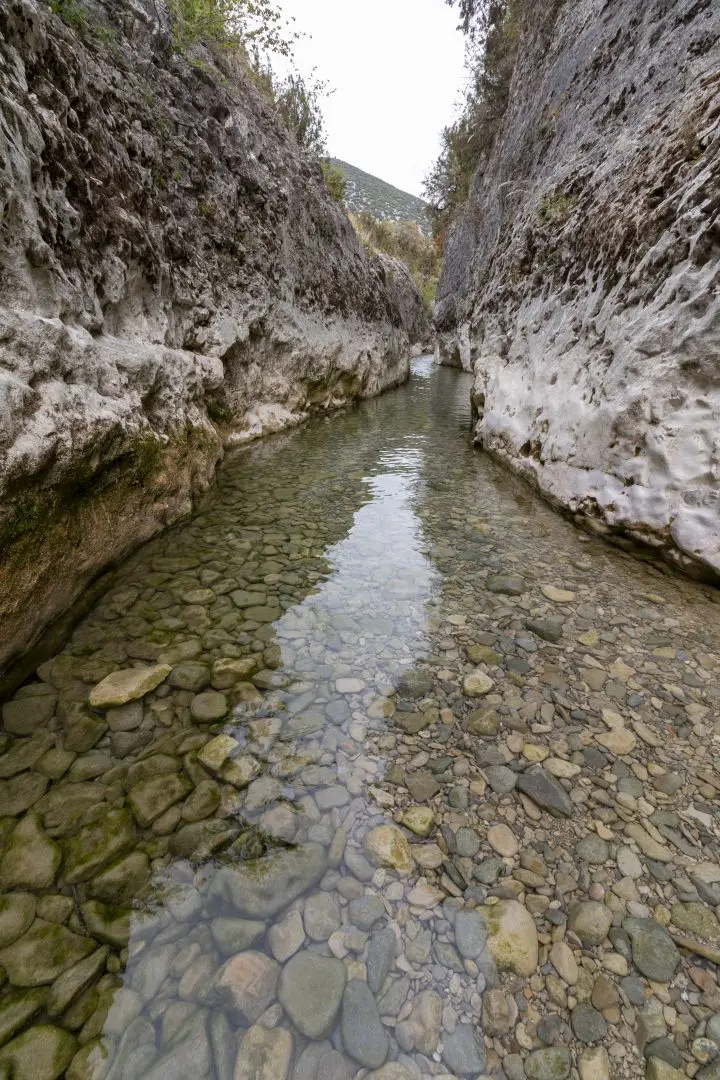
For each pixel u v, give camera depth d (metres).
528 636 2.98
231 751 2.11
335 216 13.17
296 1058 1.21
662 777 2.02
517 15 13.24
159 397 4.57
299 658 2.76
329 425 9.78
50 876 1.59
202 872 1.62
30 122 3.18
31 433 2.45
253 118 9.28
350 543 4.32
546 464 5.28
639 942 1.45
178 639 2.88
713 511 3.23
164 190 6.00
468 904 1.55
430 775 2.03
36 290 3.09
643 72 6.16
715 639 2.92
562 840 1.76
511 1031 1.27
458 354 21.75
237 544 4.21
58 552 2.72
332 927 1.48
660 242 4.02
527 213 9.20
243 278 7.66
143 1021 1.26
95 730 2.18
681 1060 1.21
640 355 3.89
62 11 4.63
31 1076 1.15
